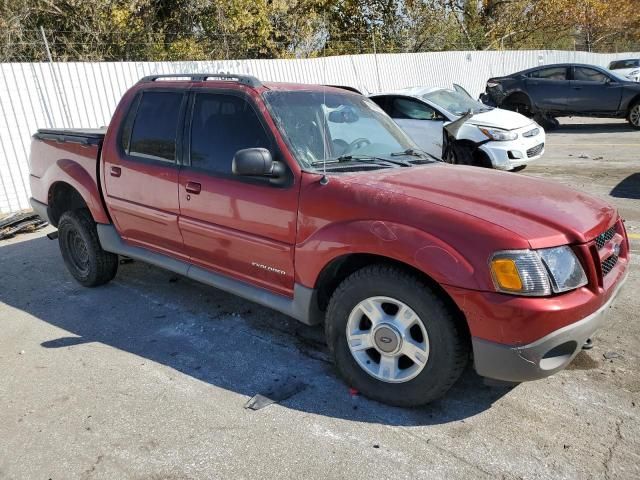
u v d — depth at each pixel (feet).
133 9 49.44
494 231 8.75
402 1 78.79
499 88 51.62
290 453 9.07
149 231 14.28
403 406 10.12
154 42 53.11
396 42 78.74
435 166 12.35
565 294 8.80
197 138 12.85
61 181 16.62
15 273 18.65
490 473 8.48
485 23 88.17
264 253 11.51
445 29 81.76
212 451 9.18
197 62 36.58
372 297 9.95
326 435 9.50
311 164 11.19
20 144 27.66
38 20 47.83
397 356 9.96
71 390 11.18
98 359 12.46
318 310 11.25
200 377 11.57
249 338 13.32
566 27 94.27
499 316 8.56
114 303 15.71
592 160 34.91
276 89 12.37
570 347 9.02
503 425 9.64
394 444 9.21
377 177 10.87
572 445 9.05
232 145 12.12
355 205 9.97
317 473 8.59
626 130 48.39
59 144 16.83
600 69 48.11
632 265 16.88
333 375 11.49
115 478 8.64
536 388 10.72
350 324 10.41
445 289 8.87
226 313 14.82
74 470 8.86
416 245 9.09
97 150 15.49
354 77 50.06
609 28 102.63
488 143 29.43
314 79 45.50
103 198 15.48
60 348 13.05
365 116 13.65
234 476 8.58
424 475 8.47
